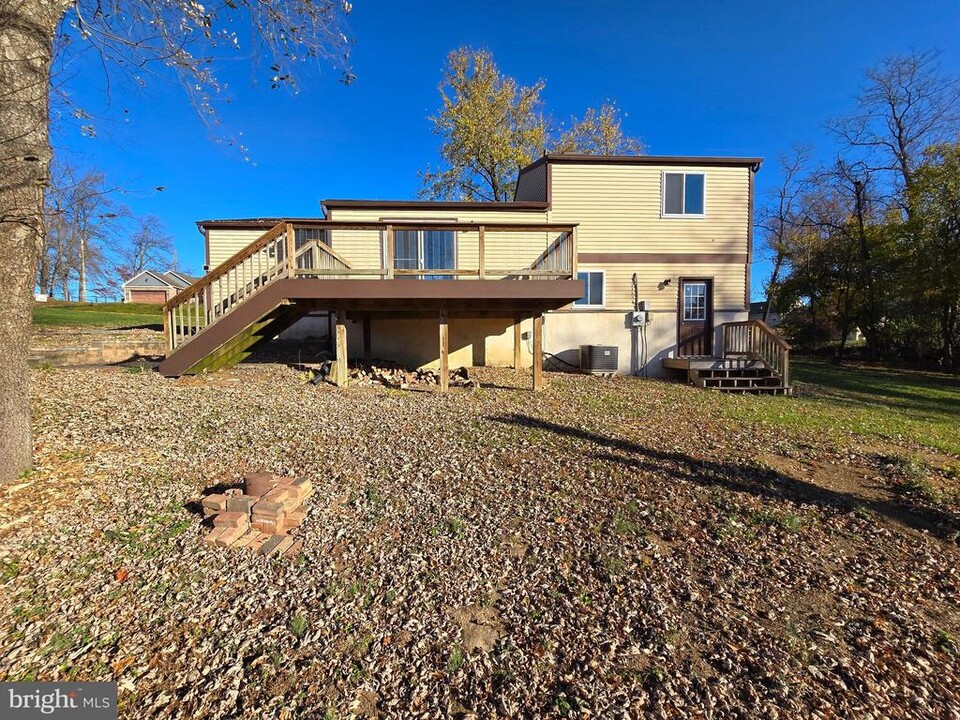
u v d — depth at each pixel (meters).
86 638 2.51
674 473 5.13
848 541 3.79
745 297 13.09
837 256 21.27
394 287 8.83
